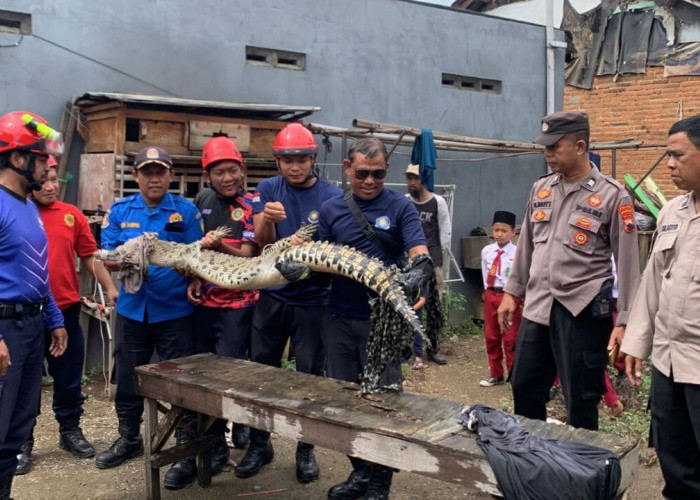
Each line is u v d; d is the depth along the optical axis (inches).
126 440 183.5
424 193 288.5
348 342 152.3
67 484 170.7
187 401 143.6
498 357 260.7
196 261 158.7
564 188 150.7
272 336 175.9
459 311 359.3
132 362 179.0
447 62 349.7
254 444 177.9
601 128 505.0
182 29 270.4
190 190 272.7
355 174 141.3
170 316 175.3
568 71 512.7
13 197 144.8
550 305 148.5
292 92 298.8
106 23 255.4
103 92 249.3
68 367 187.0
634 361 133.3
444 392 253.3
